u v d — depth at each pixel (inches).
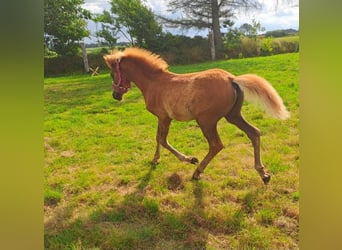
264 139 116.0
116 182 107.6
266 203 97.3
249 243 87.7
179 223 92.4
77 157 116.5
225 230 91.0
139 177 108.8
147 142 122.6
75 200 102.3
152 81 109.6
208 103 98.3
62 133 124.3
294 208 95.6
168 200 99.7
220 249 85.8
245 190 101.9
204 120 100.6
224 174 107.7
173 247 86.4
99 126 127.5
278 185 102.2
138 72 111.2
